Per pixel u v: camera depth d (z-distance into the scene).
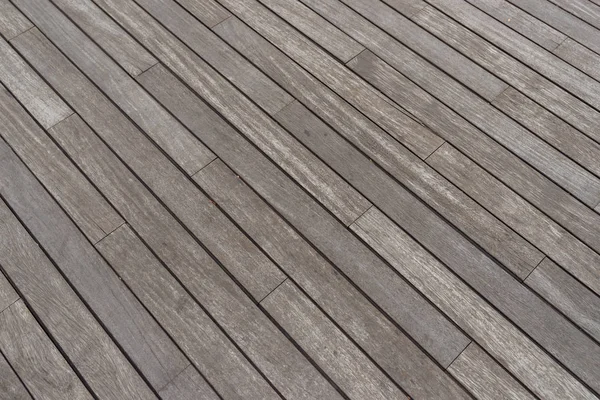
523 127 2.55
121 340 2.12
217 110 2.61
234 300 2.18
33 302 2.19
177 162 2.48
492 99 2.62
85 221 2.35
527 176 2.43
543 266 2.23
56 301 2.19
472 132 2.54
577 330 2.11
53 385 2.04
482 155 2.48
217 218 2.35
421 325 2.12
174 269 2.24
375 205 2.37
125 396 2.02
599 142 2.50
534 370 2.04
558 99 2.62
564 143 2.50
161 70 2.73
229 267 2.25
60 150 2.52
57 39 2.83
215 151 2.50
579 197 2.38
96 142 2.54
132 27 2.87
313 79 2.69
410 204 2.37
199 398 2.02
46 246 2.30
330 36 2.82
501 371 2.04
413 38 2.80
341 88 2.66
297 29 2.85
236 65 2.74
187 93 2.66
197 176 2.44
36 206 2.38
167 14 2.90
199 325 2.14
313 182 2.42
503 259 2.24
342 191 2.40
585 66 2.71
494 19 2.86
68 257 2.27
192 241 2.30
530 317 2.13
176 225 2.34
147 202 2.39
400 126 2.56
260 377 2.05
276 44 2.80
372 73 2.71
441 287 2.19
